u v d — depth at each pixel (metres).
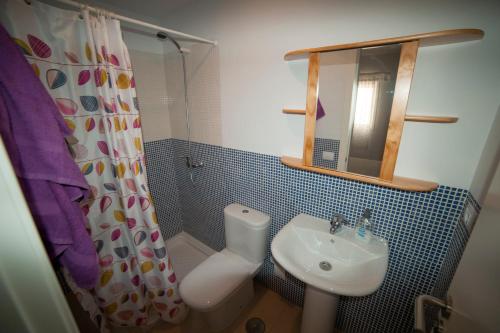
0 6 0.87
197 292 1.31
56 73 1.05
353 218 1.22
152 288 1.46
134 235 1.34
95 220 1.29
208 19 1.51
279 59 1.26
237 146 1.63
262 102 1.41
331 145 1.15
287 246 1.15
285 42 1.22
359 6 0.96
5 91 0.74
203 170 1.96
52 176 0.83
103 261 1.35
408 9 0.86
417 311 0.64
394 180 1.00
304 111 1.19
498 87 0.77
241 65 1.43
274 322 1.56
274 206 1.55
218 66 1.55
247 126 1.53
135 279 1.47
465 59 0.81
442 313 0.64
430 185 0.92
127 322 1.51
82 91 1.14
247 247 1.56
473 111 0.82
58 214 0.86
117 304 1.44
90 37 1.05
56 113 0.89
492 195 0.48
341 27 1.03
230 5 1.37
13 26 0.91
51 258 0.89
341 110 1.08
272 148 1.45
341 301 1.41
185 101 1.87
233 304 1.53
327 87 1.09
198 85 1.73
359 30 0.98
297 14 1.14
